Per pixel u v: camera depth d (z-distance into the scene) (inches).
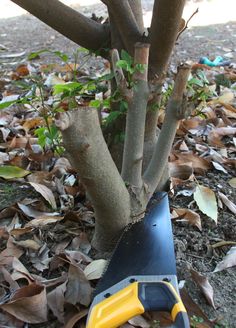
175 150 25.1
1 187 22.5
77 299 15.5
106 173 15.2
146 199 17.8
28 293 15.6
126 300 14.3
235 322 15.3
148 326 14.8
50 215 20.0
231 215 20.2
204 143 26.7
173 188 21.5
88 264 17.1
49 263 17.5
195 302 15.9
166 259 16.2
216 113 30.2
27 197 21.6
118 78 15.8
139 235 17.2
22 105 30.7
